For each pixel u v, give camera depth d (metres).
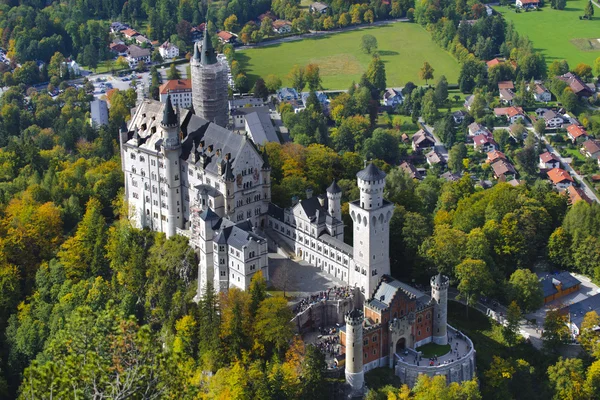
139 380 136.88
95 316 164.50
